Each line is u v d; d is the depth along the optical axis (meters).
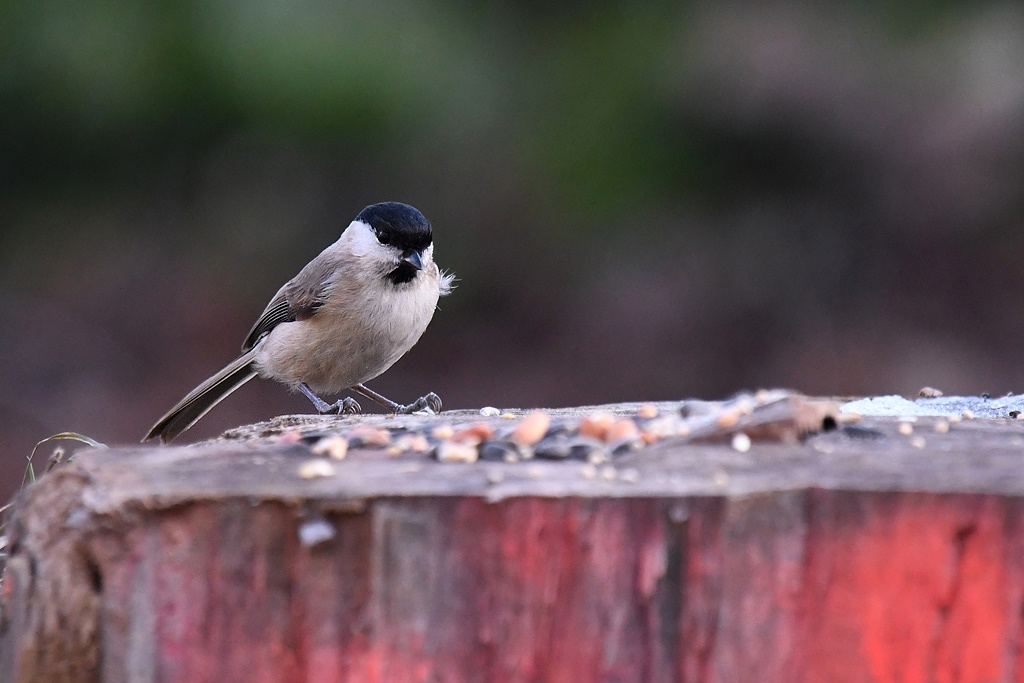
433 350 14.78
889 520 3.48
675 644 3.54
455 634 3.55
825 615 3.52
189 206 14.76
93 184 14.53
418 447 4.12
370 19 13.67
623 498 3.48
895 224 14.52
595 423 4.21
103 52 12.95
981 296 14.20
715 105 14.44
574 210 14.70
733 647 3.53
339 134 13.84
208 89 13.27
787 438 4.04
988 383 13.75
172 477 3.71
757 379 14.42
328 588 3.55
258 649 3.57
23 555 3.76
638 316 14.68
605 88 14.63
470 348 14.76
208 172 14.48
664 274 14.75
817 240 14.65
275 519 3.53
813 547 3.50
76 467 3.82
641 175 14.63
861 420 4.53
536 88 14.63
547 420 4.35
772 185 14.70
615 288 14.75
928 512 3.46
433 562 3.53
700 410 4.43
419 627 3.54
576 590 3.54
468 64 14.20
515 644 3.56
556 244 14.76
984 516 3.44
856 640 3.53
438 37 14.05
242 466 3.85
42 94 13.23
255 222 14.73
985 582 3.48
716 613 3.51
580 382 14.49
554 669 3.57
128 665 3.57
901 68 14.31
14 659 3.73
